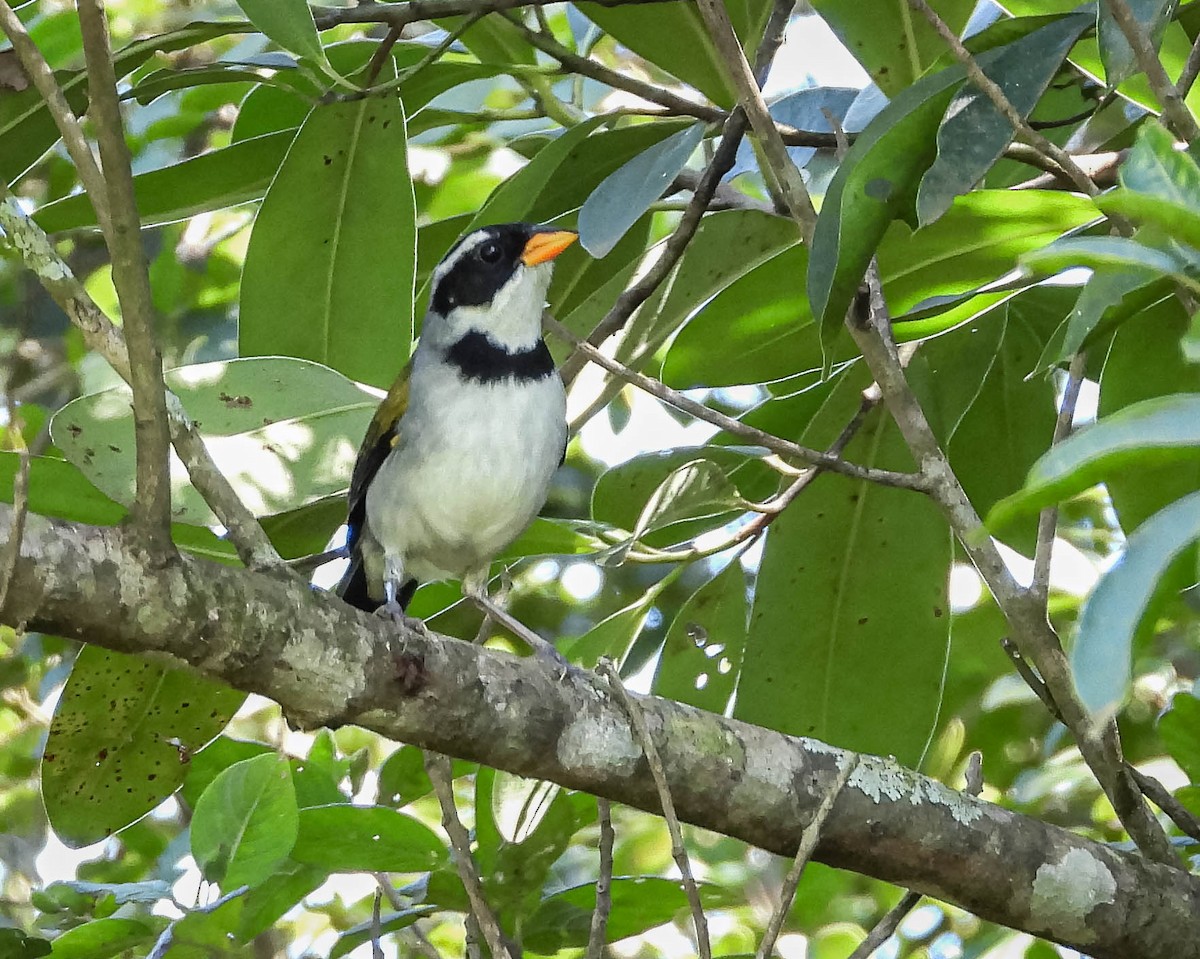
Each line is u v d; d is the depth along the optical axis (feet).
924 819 24.58
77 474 27.02
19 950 26.76
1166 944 24.90
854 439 37.19
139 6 52.44
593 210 28.71
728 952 45.06
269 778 26.89
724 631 37.73
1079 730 26.27
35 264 20.88
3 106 33.04
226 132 55.31
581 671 24.38
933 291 32.22
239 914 28.91
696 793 24.02
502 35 36.68
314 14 32.42
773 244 34.32
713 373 34.30
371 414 29.89
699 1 27.43
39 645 50.39
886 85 33.01
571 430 35.73
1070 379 28.17
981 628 46.70
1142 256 16.29
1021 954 38.22
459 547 34.53
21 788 50.90
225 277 55.98
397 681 22.02
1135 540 14.53
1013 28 26.58
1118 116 40.22
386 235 34.19
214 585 20.44
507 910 29.19
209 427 29.04
